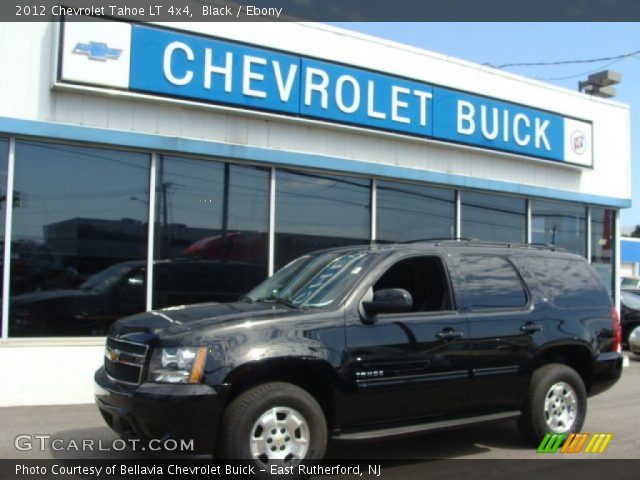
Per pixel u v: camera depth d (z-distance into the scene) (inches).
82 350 337.1
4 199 326.3
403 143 453.7
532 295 263.6
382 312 217.9
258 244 394.0
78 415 306.7
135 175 359.6
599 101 569.9
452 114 469.4
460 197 481.4
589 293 282.7
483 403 244.4
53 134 332.5
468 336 239.8
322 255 264.2
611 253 575.8
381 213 443.8
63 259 339.0
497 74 501.4
